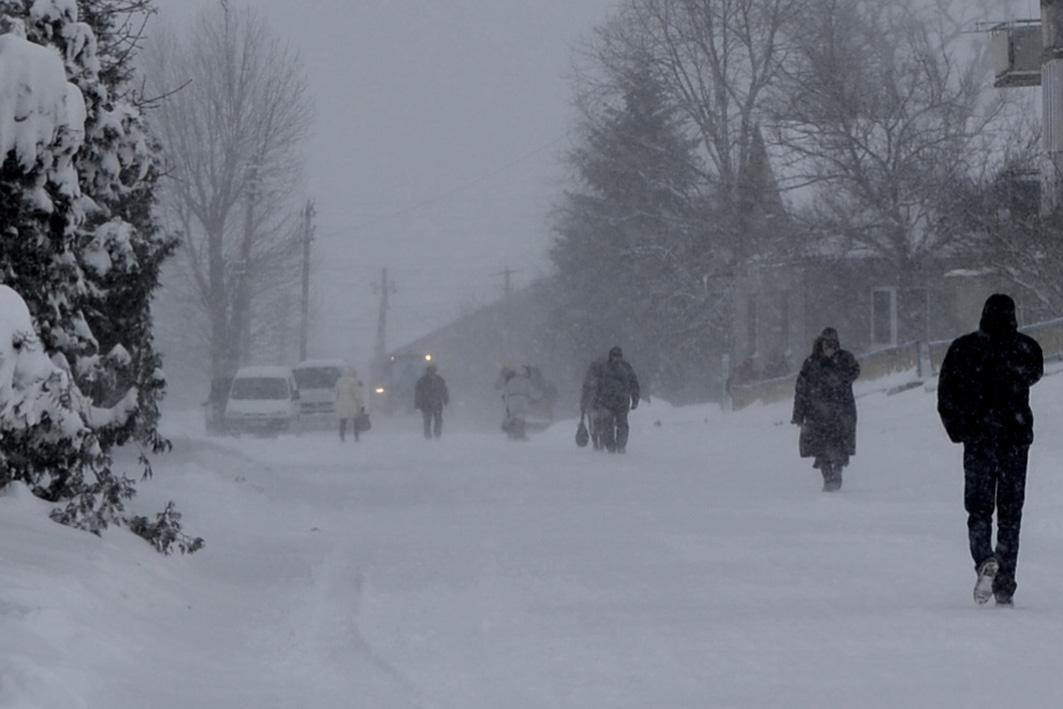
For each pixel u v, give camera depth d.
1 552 30.08
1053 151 117.19
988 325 34.56
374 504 62.81
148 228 49.28
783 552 43.62
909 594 35.41
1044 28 124.56
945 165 134.00
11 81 29.61
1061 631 29.78
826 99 136.88
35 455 35.09
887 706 22.98
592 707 23.39
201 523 48.41
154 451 46.38
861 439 83.38
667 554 43.72
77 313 35.28
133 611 29.30
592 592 36.31
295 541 48.00
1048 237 108.94
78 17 38.81
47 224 31.45
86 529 36.19
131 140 43.69
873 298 149.75
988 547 34.06
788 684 24.95
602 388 97.75
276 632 30.34
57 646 23.64
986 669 25.89
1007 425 34.03
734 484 70.62
